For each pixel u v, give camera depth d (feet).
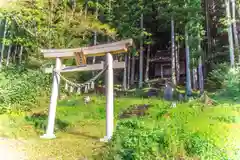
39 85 60.54
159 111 43.91
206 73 89.97
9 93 48.29
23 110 48.08
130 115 45.85
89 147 25.85
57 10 86.58
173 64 82.99
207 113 41.19
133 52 94.79
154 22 110.73
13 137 31.42
